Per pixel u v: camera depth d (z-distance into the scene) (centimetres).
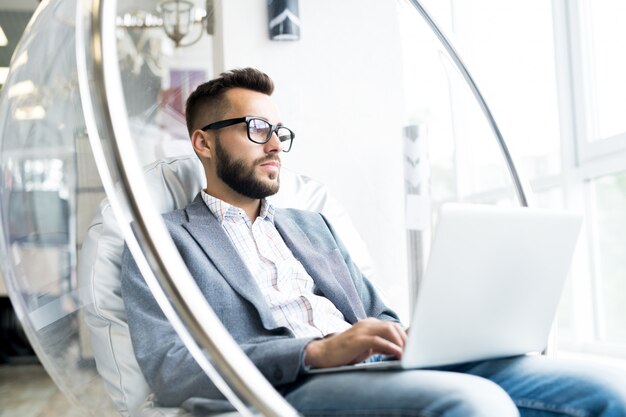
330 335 140
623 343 264
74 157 160
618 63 261
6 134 161
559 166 296
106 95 104
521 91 317
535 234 120
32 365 484
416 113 251
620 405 111
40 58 166
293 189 188
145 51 245
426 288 107
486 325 118
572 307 287
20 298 155
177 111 243
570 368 120
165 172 173
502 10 324
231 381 95
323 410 112
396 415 105
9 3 496
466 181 300
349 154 239
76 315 148
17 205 157
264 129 166
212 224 153
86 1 123
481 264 113
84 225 155
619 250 264
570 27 285
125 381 140
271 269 157
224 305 141
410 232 239
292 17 233
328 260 163
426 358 112
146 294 139
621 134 252
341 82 240
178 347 133
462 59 196
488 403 101
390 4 243
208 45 248
